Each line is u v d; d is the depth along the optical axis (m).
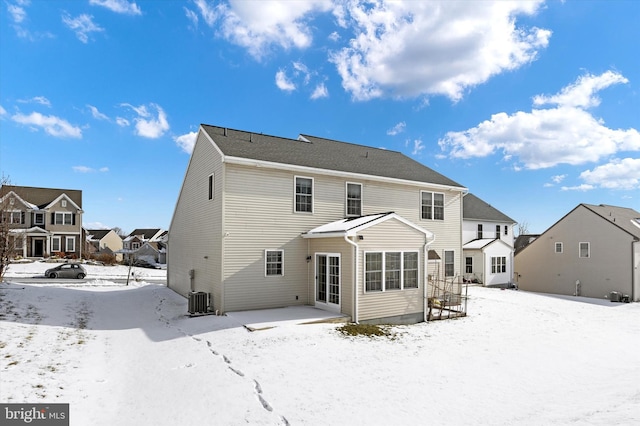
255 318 11.80
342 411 5.87
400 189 17.97
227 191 13.16
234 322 11.28
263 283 13.68
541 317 15.09
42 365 7.17
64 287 20.16
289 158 14.97
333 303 13.20
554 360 9.35
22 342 8.41
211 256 14.08
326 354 8.80
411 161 22.31
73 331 10.27
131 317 13.12
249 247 13.48
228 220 13.11
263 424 5.33
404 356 9.16
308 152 16.92
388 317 12.84
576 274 24.05
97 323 11.80
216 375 7.19
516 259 28.50
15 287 15.35
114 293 18.97
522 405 6.34
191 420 5.44
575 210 24.44
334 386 6.92
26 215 39.06
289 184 14.59
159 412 5.70
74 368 7.33
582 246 23.86
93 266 36.16
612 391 6.95
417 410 6.02
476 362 8.96
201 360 8.11
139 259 48.62
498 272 27.16
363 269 12.38
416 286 13.69
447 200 19.86
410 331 11.81
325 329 10.84
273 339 9.64
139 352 8.86
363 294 12.31
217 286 13.20
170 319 12.67
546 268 26.02
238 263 13.21
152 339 10.02
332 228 13.56
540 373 8.27
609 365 9.09
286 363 8.01
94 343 9.44
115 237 61.69
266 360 8.12
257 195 13.79
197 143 16.53
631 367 8.94
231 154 13.25
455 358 9.23
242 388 6.57
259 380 6.99
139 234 73.00
